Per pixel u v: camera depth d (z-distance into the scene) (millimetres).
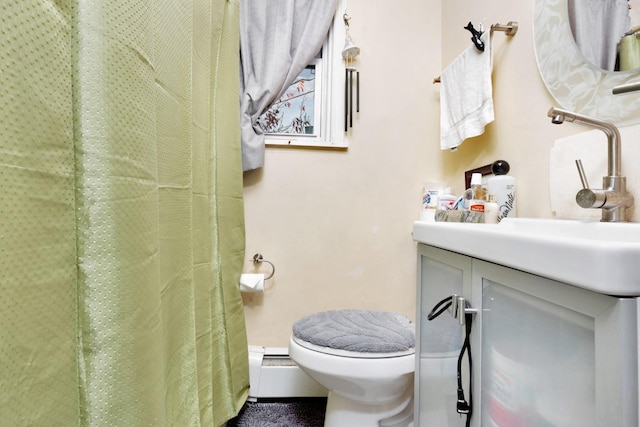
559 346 423
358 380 989
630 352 323
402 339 1032
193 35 956
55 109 415
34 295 385
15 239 362
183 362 792
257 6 1536
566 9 896
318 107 1642
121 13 510
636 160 717
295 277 1565
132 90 527
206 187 1072
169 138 754
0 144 344
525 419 477
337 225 1585
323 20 1567
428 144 1627
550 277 397
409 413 1124
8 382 348
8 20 351
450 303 674
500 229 568
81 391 444
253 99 1480
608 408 339
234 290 1324
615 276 325
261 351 1516
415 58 1639
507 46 1149
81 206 447
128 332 502
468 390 613
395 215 1605
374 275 1591
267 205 1562
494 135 1220
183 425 762
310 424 1331
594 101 815
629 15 743
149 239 563
